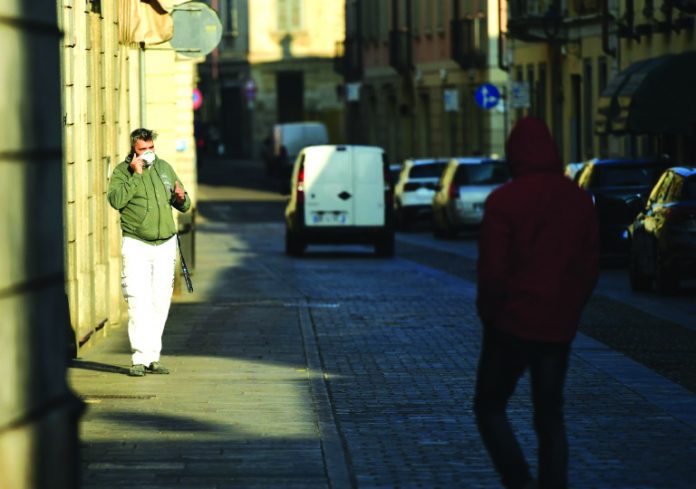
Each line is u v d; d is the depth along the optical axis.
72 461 15.52
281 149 190.50
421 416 28.53
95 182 41.44
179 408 29.00
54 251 15.18
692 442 25.91
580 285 19.91
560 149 118.00
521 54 128.12
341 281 62.84
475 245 92.50
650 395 30.91
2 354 13.95
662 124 82.31
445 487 22.44
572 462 24.25
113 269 44.38
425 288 59.09
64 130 35.72
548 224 19.72
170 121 57.09
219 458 24.23
